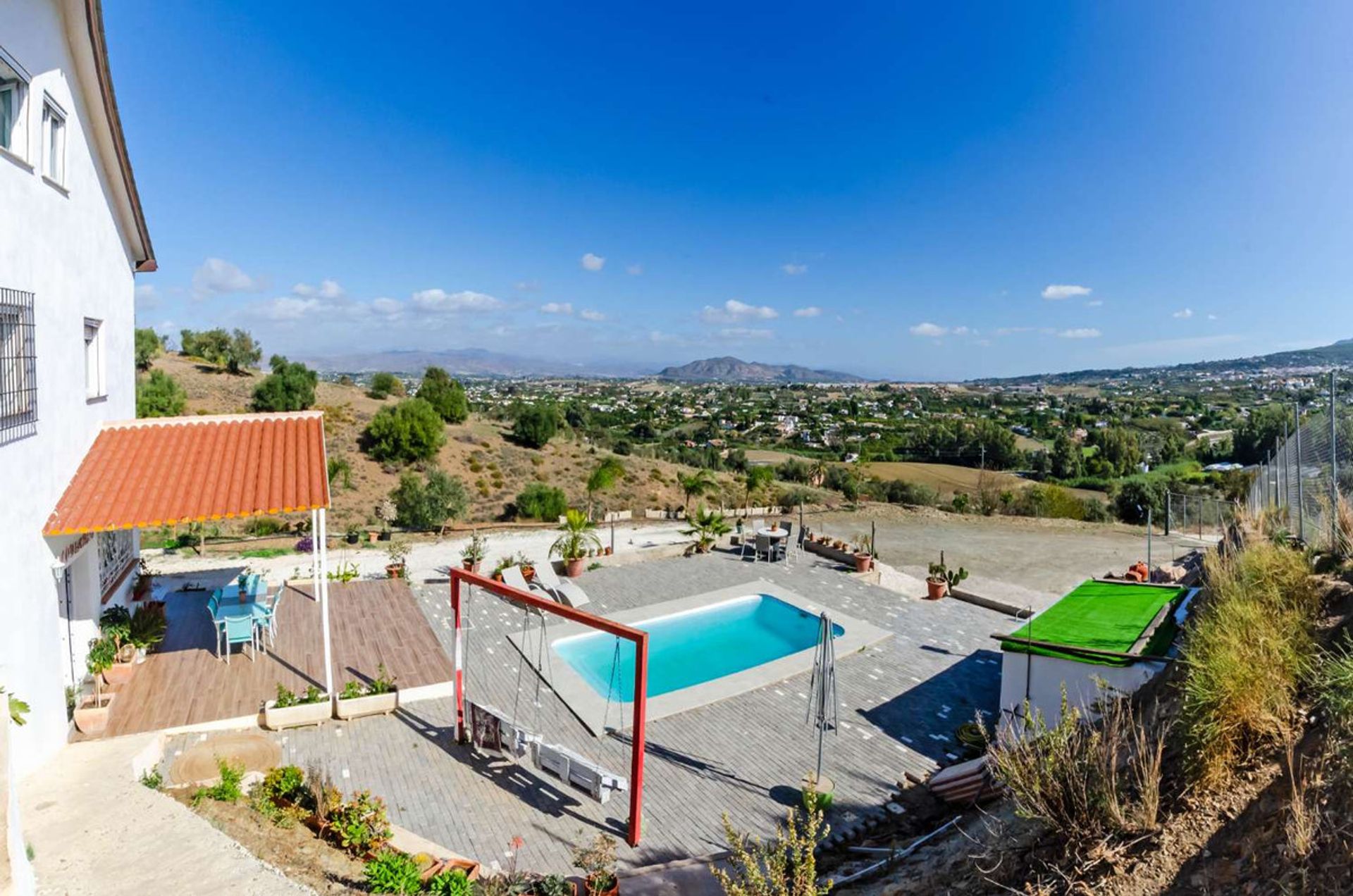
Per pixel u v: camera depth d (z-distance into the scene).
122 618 10.62
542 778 8.27
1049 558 20.12
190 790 7.23
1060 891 4.14
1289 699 4.55
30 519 7.26
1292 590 6.23
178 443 9.94
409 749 8.69
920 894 5.13
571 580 16.78
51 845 5.80
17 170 7.25
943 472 45.22
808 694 10.79
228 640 10.75
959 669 11.91
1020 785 4.75
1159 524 25.53
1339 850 3.31
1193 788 4.29
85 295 9.40
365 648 11.71
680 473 46.03
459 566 17.55
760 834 7.36
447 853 6.52
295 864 5.95
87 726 8.20
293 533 22.00
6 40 7.11
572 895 5.98
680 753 9.09
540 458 43.59
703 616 15.09
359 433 40.59
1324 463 9.54
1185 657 5.43
